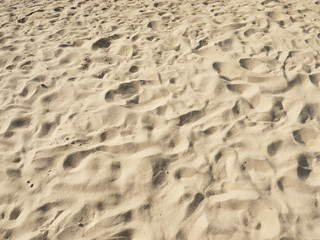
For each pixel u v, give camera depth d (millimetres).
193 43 3279
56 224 1638
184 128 2176
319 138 2025
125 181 1829
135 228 1596
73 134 2189
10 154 2061
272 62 2818
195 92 2531
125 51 3232
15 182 1866
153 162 1920
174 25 3762
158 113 2328
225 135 2096
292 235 1494
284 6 3906
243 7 4066
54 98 2588
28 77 2893
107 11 4352
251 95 2430
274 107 2285
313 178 1777
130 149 2043
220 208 1651
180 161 1933
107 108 2404
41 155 2033
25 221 1658
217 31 3475
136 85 2670
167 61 3000
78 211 1692
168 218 1620
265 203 1645
